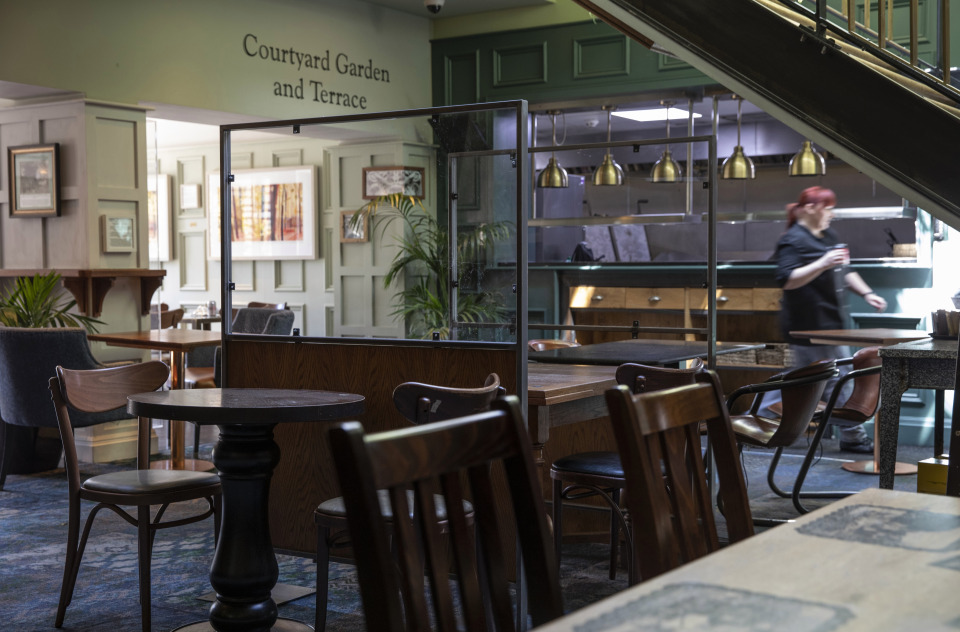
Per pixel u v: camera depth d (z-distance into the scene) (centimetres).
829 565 141
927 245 734
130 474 361
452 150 374
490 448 164
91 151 675
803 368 423
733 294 783
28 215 699
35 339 559
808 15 383
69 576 358
